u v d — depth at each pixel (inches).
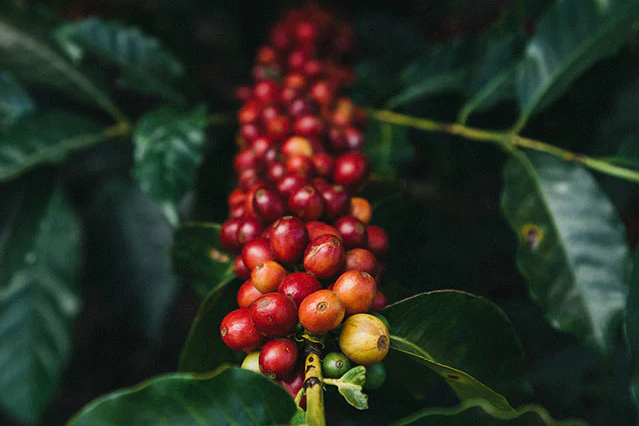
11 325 14.6
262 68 17.4
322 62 17.3
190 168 14.3
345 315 9.8
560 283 13.1
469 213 22.2
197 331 11.0
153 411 8.5
